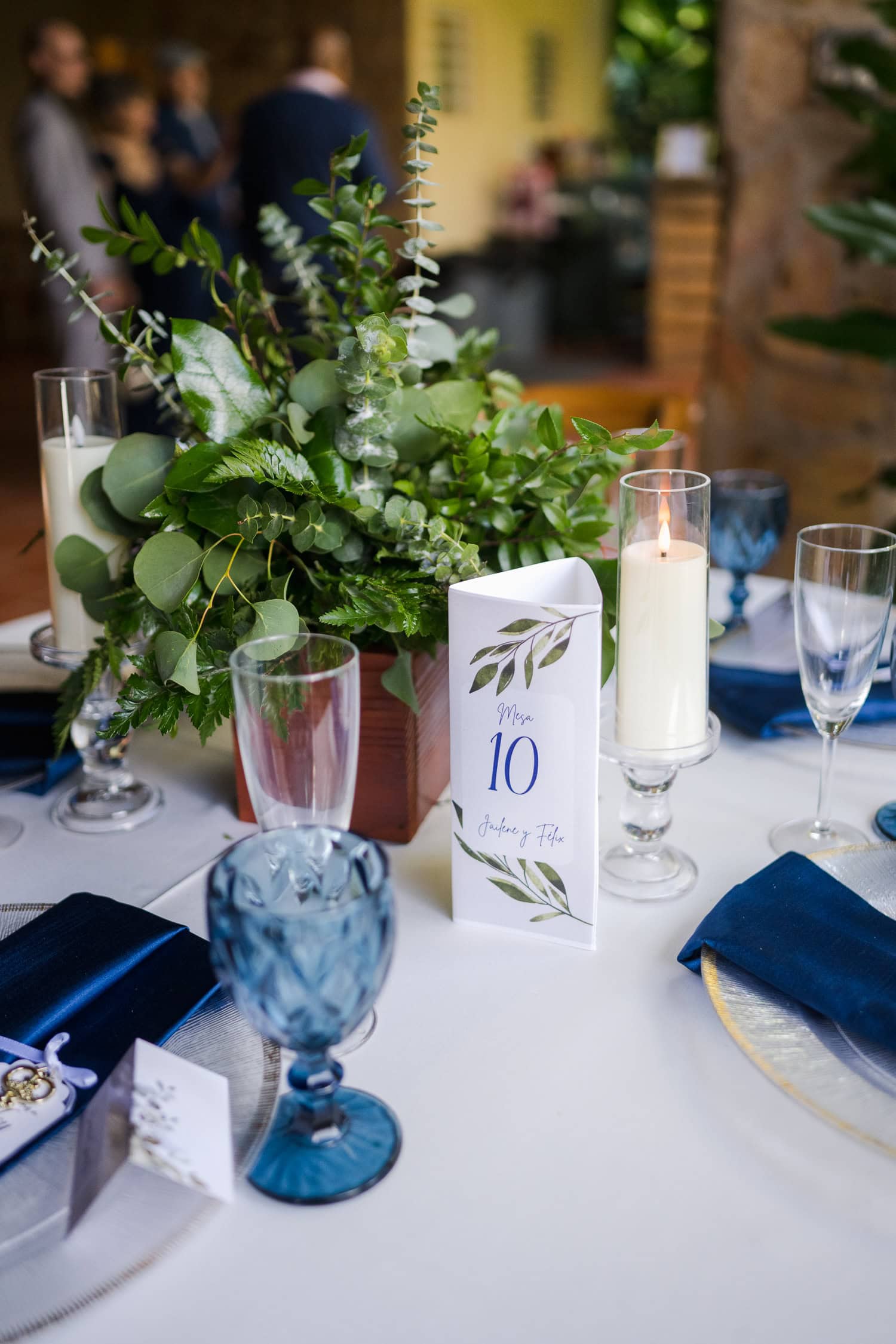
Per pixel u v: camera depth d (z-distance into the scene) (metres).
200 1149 0.57
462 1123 0.63
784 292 2.49
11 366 7.61
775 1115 0.64
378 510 0.85
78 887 0.86
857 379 2.48
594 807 0.74
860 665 0.85
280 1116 0.62
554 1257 0.55
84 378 0.94
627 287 8.85
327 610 0.86
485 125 8.59
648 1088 0.66
